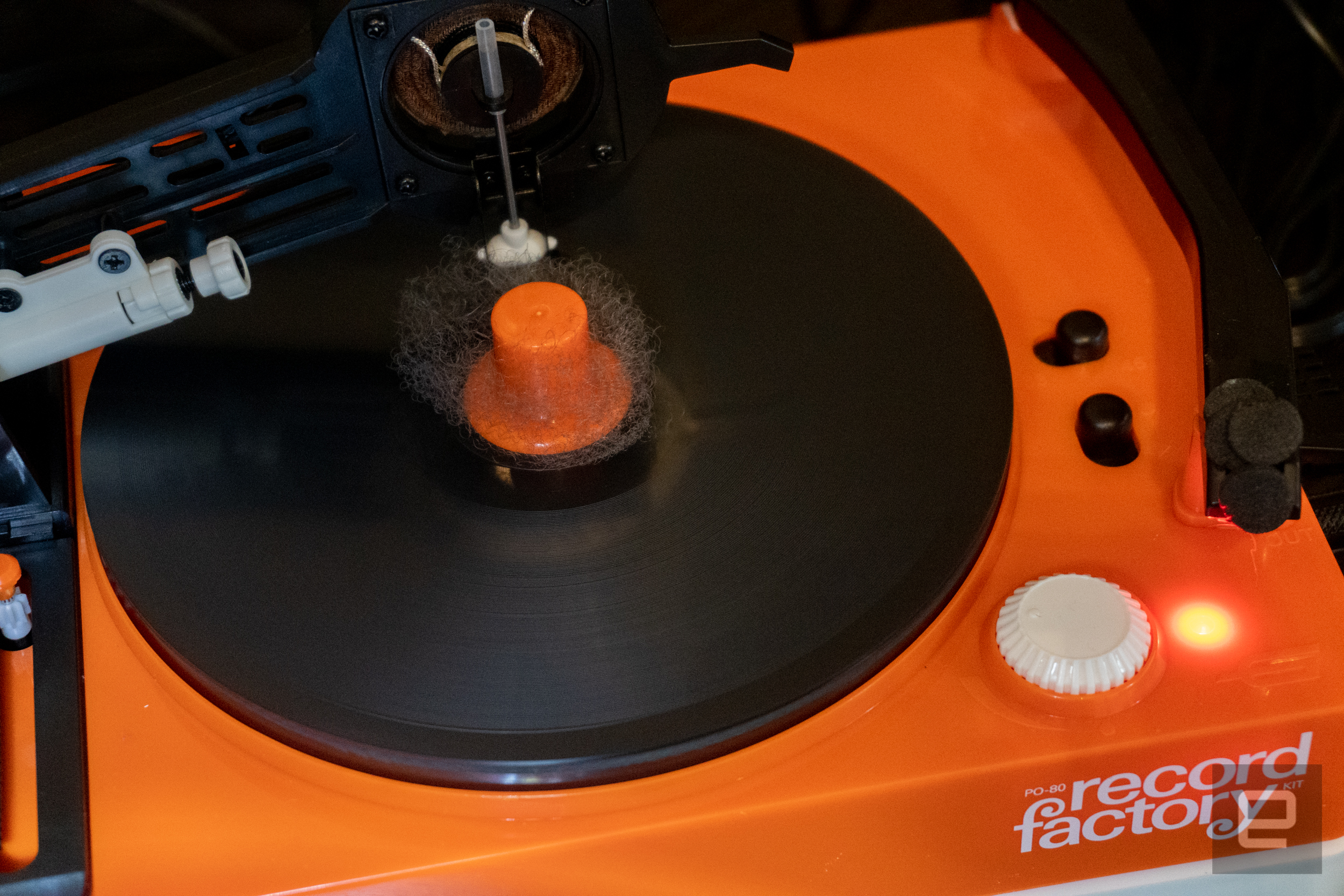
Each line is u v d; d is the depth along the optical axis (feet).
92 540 0.98
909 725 0.92
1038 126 1.13
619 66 0.94
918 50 1.18
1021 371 1.03
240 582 0.94
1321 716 0.91
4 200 0.90
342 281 1.06
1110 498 0.98
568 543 0.96
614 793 0.90
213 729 0.92
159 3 1.25
